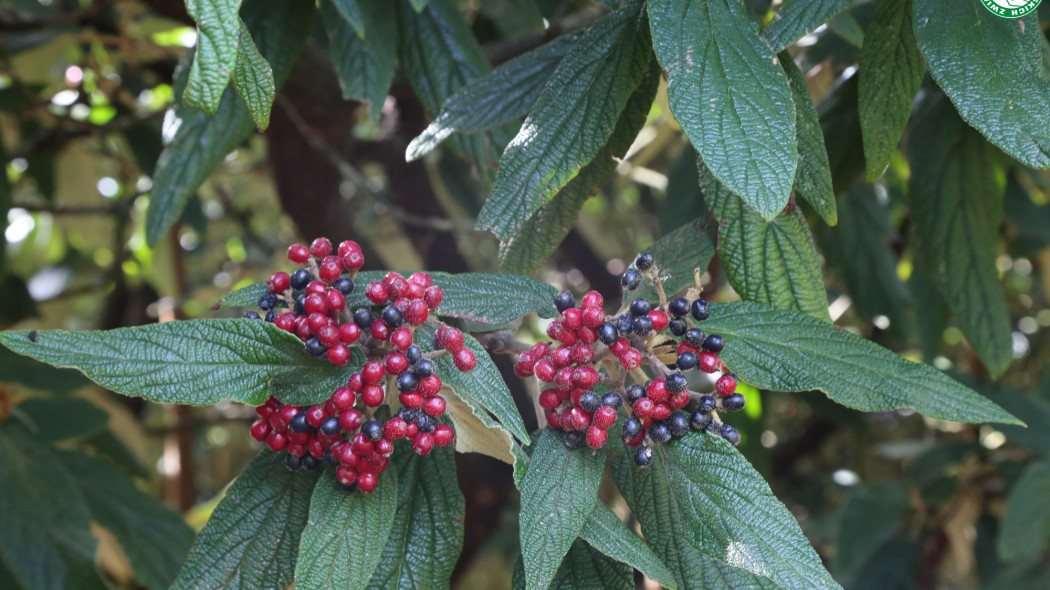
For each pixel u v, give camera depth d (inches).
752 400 34.7
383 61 28.0
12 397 32.6
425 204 57.2
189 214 56.9
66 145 51.3
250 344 21.7
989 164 27.7
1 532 30.6
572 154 22.9
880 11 23.0
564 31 36.8
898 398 22.6
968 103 21.0
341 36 27.8
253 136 56.7
